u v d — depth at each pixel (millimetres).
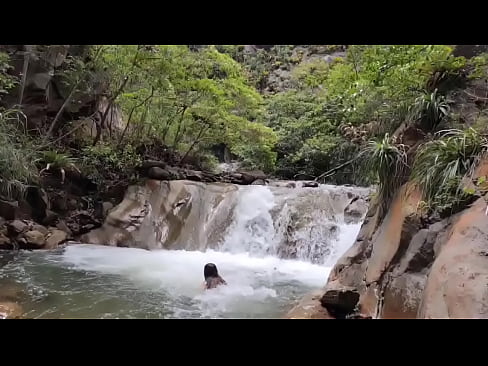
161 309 4875
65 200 9094
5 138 7590
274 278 6742
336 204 8891
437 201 3945
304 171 14867
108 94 11266
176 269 6996
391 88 5922
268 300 5426
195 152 13867
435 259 3398
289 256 8469
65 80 10383
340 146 12969
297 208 9023
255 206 9312
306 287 6207
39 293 5289
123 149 10672
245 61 22344
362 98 7461
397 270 4047
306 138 15531
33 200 8539
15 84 9328
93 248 8297
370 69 6434
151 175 10180
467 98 5023
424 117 4914
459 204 3746
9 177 7551
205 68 11680
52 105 10250
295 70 20453
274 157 15445
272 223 8977
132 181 10008
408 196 4445
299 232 8578
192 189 9812
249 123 13156
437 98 4910
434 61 5145
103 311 4723
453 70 5156
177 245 8867
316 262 8125
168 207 9430
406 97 5457
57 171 9148
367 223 5457
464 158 3949
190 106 11992
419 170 4375
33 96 9656
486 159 3773
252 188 9812
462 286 2652
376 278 4277
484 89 5023
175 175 10547
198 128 13148
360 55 9828
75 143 10359
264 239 8875
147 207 9383
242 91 12758
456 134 4258
